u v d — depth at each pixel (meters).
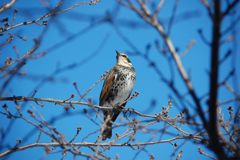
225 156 6.39
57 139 11.10
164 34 6.57
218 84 6.20
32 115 10.94
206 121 6.27
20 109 10.92
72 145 11.32
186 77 6.35
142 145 11.87
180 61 6.45
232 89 7.47
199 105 6.23
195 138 10.86
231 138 9.16
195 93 6.25
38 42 8.53
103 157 11.61
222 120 10.33
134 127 11.43
